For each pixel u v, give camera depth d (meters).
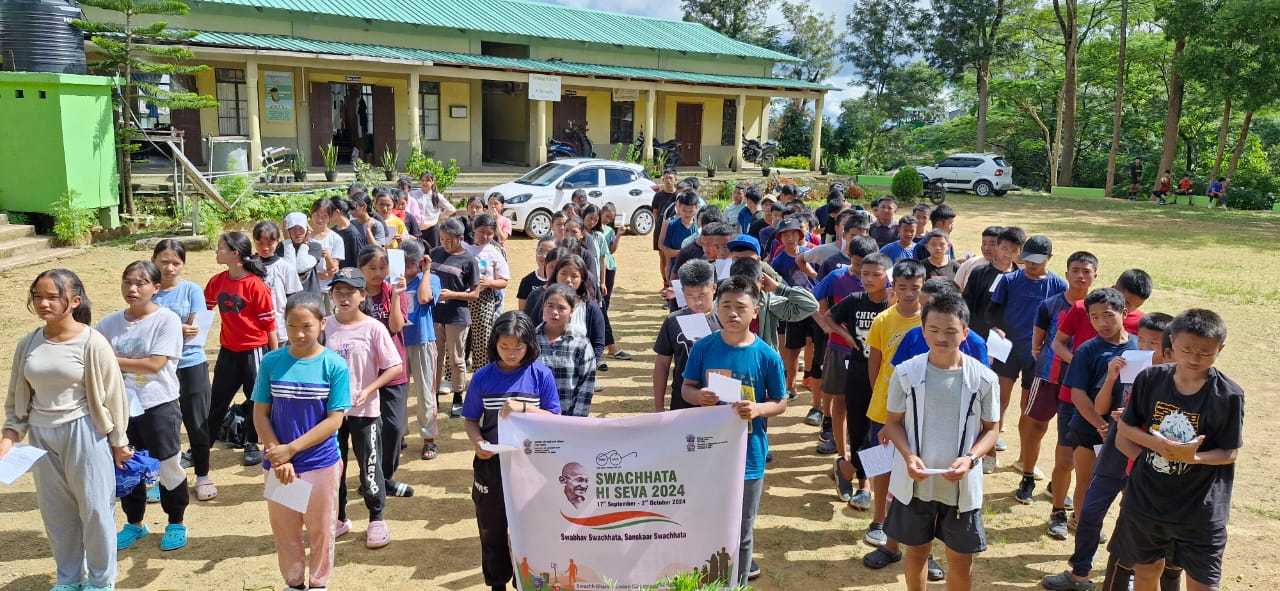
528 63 24.14
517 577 3.96
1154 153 41.94
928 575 4.67
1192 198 33.84
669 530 3.95
